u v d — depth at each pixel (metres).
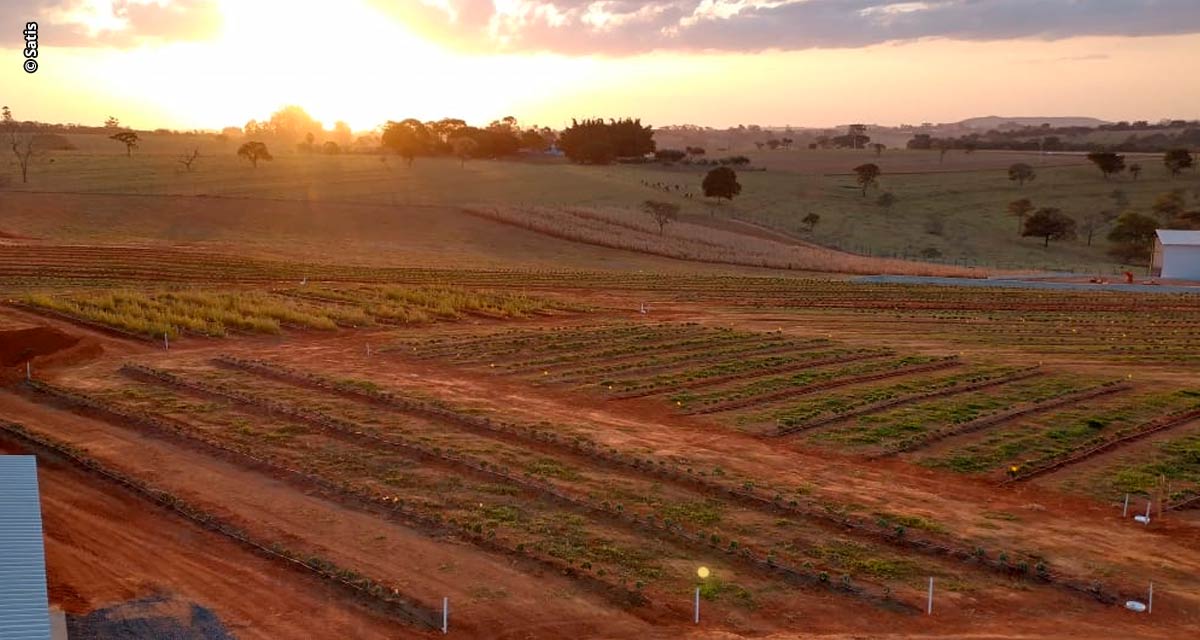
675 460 26.56
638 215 118.94
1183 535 22.12
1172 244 81.00
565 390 35.03
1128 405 33.62
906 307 60.75
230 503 22.97
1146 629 17.48
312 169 152.00
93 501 23.12
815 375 37.81
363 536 21.14
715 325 51.34
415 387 34.34
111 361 37.62
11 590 12.92
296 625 17.19
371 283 65.25
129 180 125.25
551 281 70.69
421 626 17.23
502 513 22.41
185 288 58.34
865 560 20.19
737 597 18.42
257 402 31.23
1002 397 34.53
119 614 17.19
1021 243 124.81
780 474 25.78
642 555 20.27
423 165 167.00
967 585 19.17
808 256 97.75
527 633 16.97
